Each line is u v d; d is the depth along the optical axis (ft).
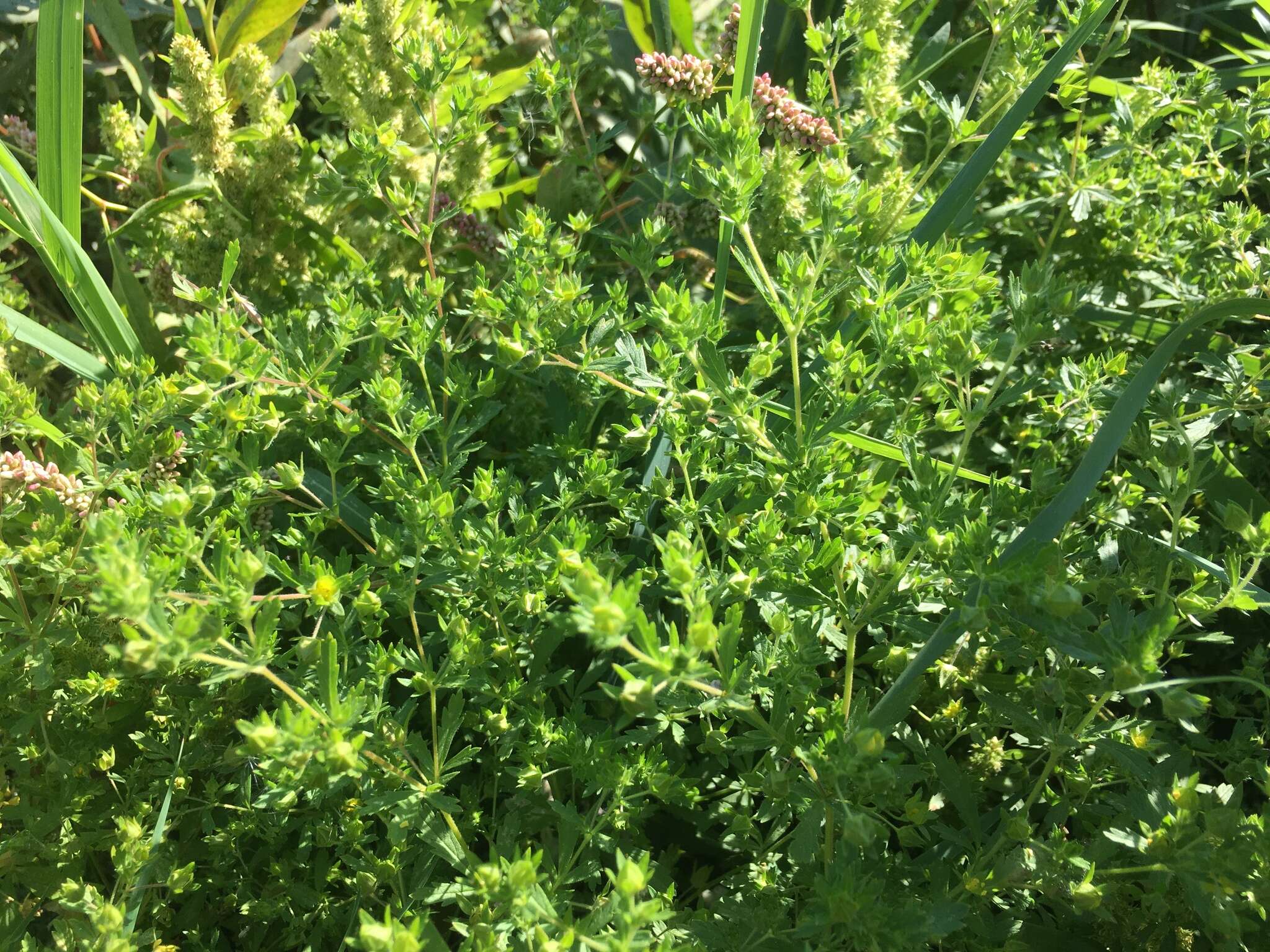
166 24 1.64
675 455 0.73
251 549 0.74
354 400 0.97
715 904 0.73
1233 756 0.78
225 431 0.74
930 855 0.71
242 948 0.83
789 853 0.61
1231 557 0.65
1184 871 0.55
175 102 1.08
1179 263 1.06
